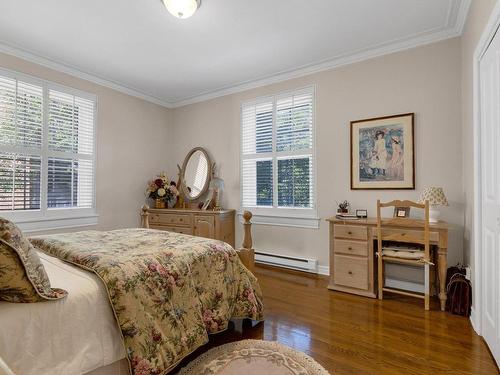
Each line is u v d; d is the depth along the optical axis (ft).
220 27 8.75
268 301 8.57
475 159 6.63
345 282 9.30
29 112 10.33
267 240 12.76
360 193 10.49
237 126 13.84
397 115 9.77
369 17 8.27
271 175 12.81
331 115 11.17
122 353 4.26
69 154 11.55
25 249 3.53
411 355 5.71
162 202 14.74
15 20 8.29
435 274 8.87
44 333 3.49
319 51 10.30
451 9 7.88
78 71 11.76
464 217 8.53
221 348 5.98
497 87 5.32
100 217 12.66
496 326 5.40
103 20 8.32
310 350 5.90
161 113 15.65
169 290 5.02
